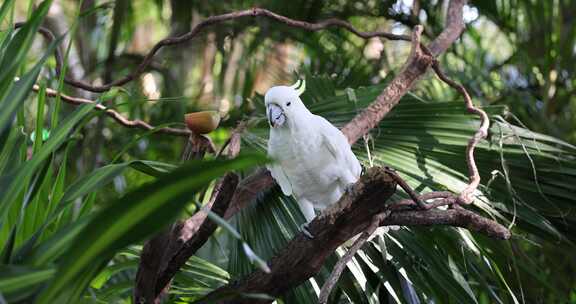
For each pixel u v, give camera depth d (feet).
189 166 5.68
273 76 25.76
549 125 23.17
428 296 12.45
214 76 25.99
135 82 24.71
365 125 14.39
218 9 25.35
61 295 6.56
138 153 26.53
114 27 25.96
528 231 13.96
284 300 12.48
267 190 14.60
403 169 14.24
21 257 7.82
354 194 9.53
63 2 29.43
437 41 17.42
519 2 24.84
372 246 12.93
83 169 24.26
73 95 24.45
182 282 12.25
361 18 26.16
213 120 8.56
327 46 25.34
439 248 13.08
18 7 30.19
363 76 24.04
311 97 17.81
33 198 8.79
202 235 9.90
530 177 14.14
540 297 14.88
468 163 13.08
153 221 6.03
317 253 9.98
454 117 15.07
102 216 5.85
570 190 13.85
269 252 13.66
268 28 25.07
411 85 14.94
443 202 10.94
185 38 15.29
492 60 27.30
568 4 24.04
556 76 24.06
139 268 9.18
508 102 23.59
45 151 8.23
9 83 8.54
